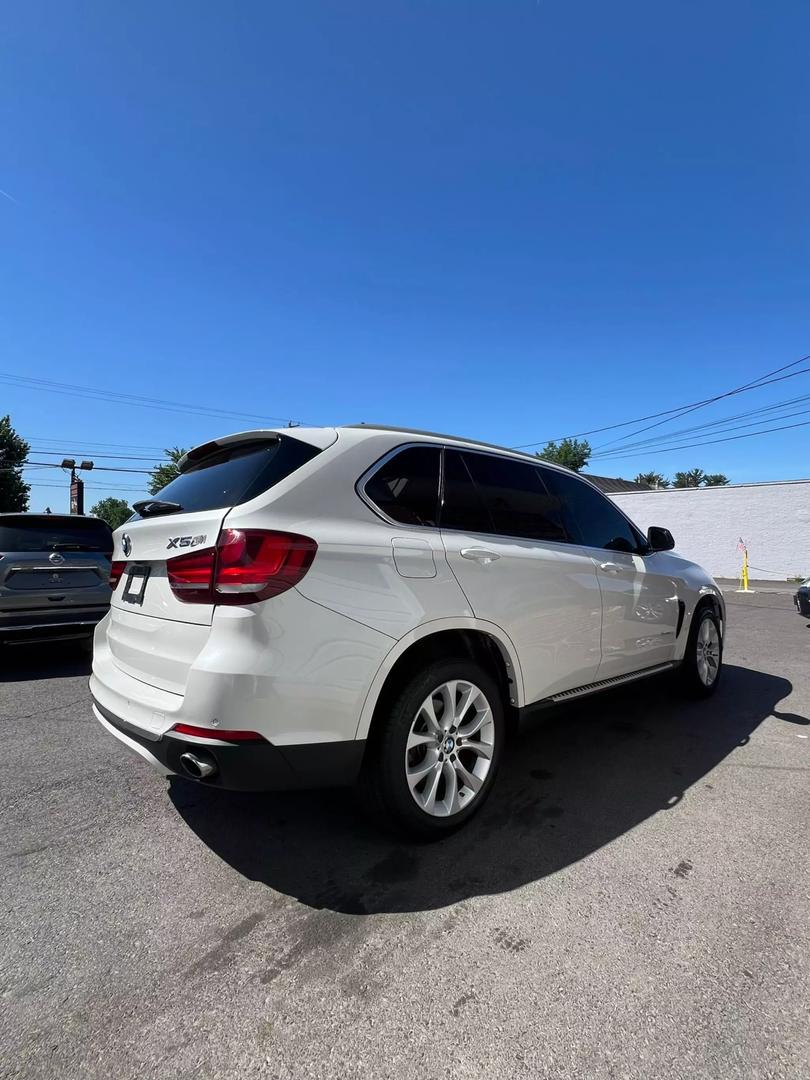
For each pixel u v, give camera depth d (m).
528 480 3.44
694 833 2.72
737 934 2.03
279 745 2.11
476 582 2.74
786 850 2.58
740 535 25.39
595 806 2.98
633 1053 1.57
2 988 1.79
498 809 2.95
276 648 2.11
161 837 2.69
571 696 3.32
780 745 3.85
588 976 1.84
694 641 4.69
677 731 4.11
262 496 2.30
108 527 6.98
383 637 2.35
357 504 2.48
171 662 2.29
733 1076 1.51
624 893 2.26
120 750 3.84
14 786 3.26
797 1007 1.72
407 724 2.45
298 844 2.62
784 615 11.45
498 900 2.22
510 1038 1.62
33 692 5.42
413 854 2.53
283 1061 1.55
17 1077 1.50
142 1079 1.50
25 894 2.27
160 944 1.99
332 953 1.94
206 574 2.20
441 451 2.98
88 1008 1.72
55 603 6.30
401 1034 1.63
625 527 4.20
